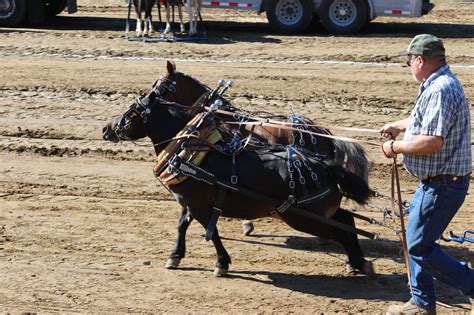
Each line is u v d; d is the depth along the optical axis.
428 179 9.73
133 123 12.48
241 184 11.74
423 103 9.39
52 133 19.64
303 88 23.39
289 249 13.41
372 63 26.27
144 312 11.05
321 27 33.06
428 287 10.32
